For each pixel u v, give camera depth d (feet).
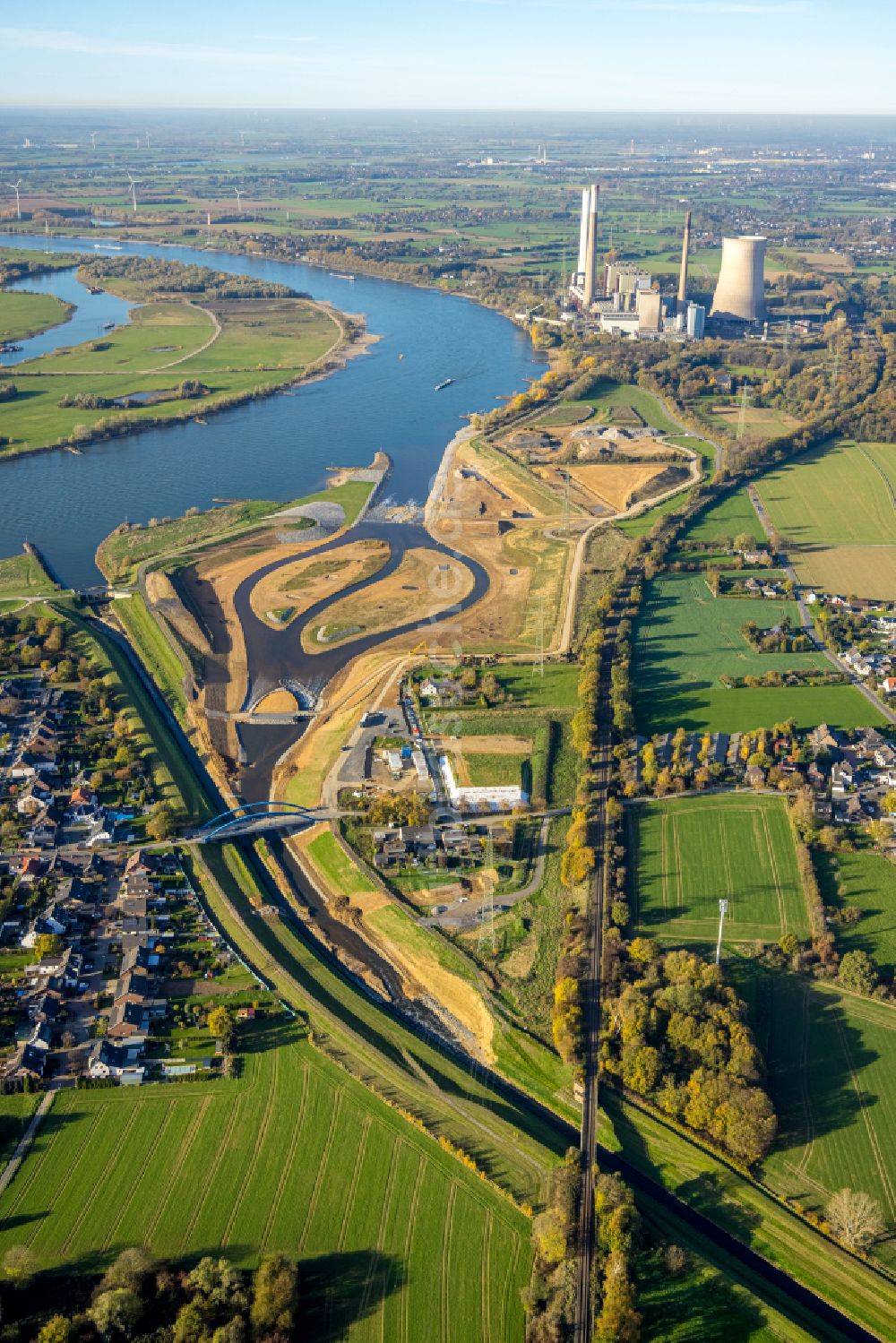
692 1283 554.87
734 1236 584.81
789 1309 546.26
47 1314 536.42
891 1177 606.55
